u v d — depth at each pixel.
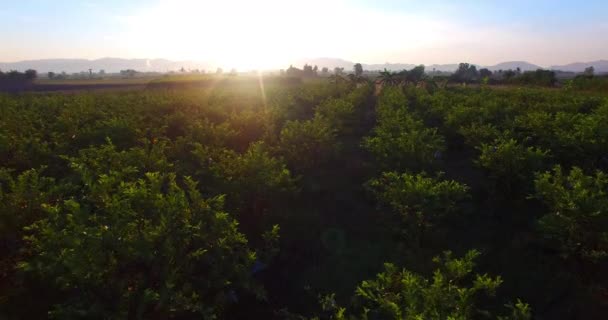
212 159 12.20
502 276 8.43
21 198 8.22
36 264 6.77
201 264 7.42
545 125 15.27
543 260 8.77
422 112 23.78
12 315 7.10
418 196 8.88
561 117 15.34
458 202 11.86
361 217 11.43
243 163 10.41
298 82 74.06
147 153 11.90
